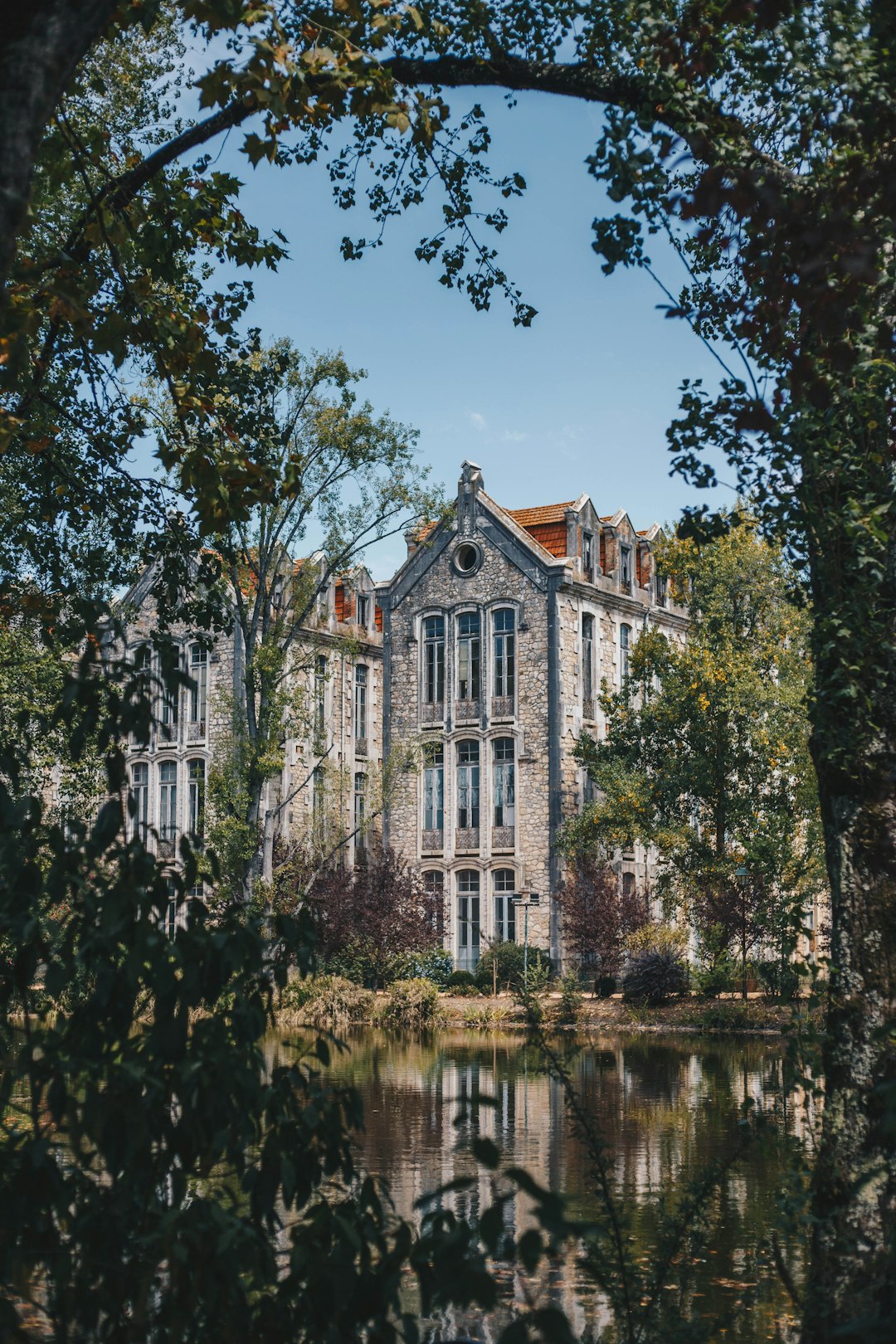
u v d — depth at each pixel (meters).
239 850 35.81
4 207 4.48
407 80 8.40
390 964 44.22
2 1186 4.05
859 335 6.84
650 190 7.25
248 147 8.82
